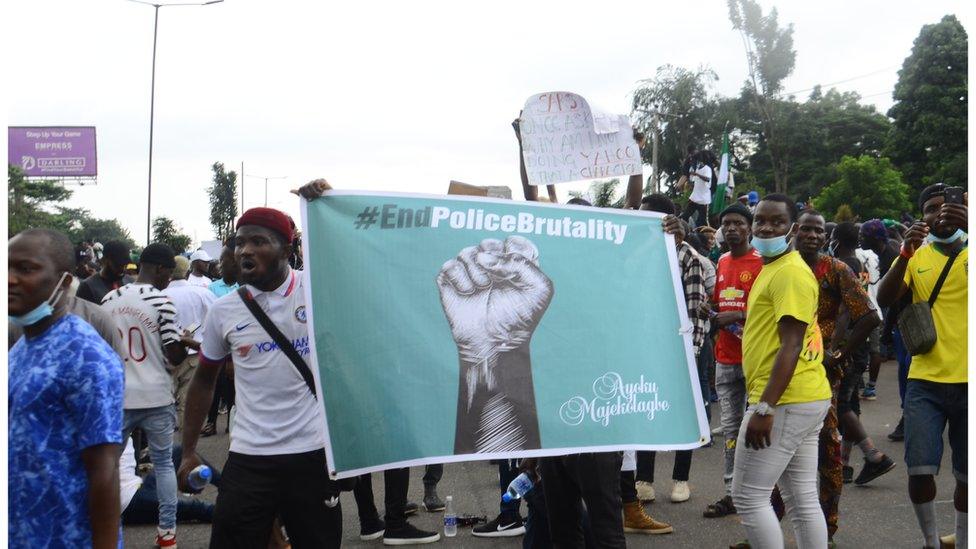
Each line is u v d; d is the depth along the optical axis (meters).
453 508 6.47
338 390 3.56
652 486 6.43
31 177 51.12
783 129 60.94
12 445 2.56
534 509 4.58
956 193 4.47
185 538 5.94
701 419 3.97
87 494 2.61
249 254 3.62
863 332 4.92
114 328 3.95
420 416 3.62
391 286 3.68
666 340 3.98
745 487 3.96
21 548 2.56
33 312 2.60
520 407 3.72
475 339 3.72
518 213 3.87
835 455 5.12
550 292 3.85
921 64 53.97
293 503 3.64
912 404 4.59
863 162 49.16
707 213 11.04
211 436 9.97
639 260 4.00
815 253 5.06
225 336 3.71
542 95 4.56
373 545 5.64
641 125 60.03
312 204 3.67
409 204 3.76
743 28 58.00
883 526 5.62
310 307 3.57
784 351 3.81
